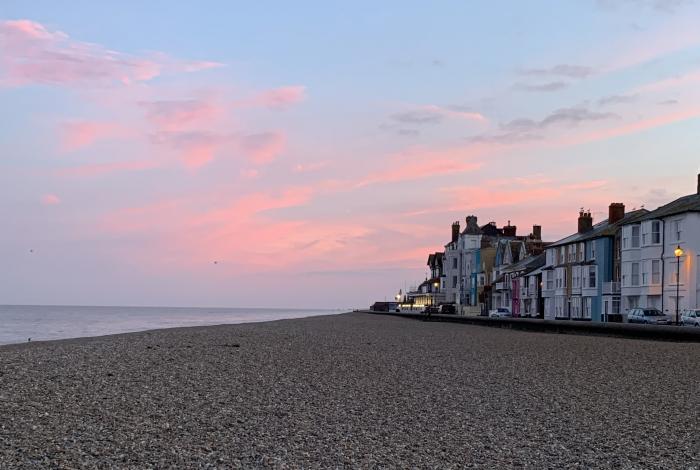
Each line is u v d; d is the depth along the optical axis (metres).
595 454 10.37
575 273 70.94
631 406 14.69
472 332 48.38
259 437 11.23
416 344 33.59
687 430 12.18
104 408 13.66
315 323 69.81
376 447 10.66
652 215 57.06
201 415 13.08
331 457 9.99
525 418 13.21
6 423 11.98
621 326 41.81
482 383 18.20
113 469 9.16
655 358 25.64
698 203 53.34
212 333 43.31
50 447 10.30
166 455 9.94
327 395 15.83
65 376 18.41
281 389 16.67
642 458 10.14
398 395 15.95
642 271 57.78
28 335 56.06
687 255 51.94
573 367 22.42
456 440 11.23
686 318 46.88
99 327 75.94
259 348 29.45
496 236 125.56
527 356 26.53
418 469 9.43
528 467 9.62
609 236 65.44
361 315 123.75
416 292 157.00
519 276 89.50
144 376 18.73
